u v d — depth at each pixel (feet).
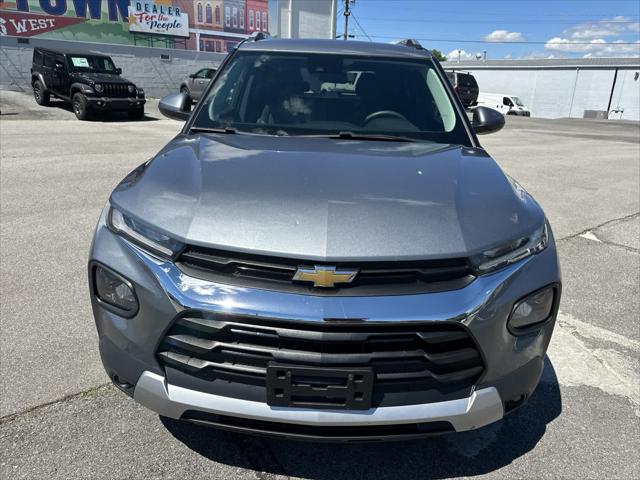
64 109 55.72
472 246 6.19
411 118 10.21
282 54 11.28
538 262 6.64
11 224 16.60
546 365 9.99
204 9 88.84
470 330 5.93
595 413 8.57
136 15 81.25
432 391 6.05
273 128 9.77
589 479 7.13
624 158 39.29
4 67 67.21
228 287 5.87
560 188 26.45
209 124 9.85
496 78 164.14
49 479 6.68
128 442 7.40
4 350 9.46
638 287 13.83
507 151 41.01
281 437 6.07
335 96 10.52
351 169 7.50
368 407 5.82
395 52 11.66
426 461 7.40
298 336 5.68
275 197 6.56
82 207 18.70
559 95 149.89
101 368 9.07
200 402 6.04
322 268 5.79
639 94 133.80
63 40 71.82
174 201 6.67
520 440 7.88
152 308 6.09
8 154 28.53
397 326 5.75
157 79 80.02
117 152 30.63
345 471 7.14
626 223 20.10
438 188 7.09
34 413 7.88
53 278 12.62
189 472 6.95
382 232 6.09
